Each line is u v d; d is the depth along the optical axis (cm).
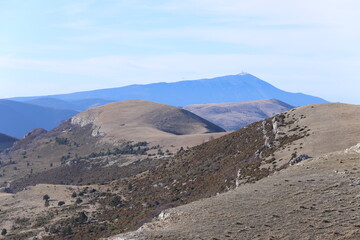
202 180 12350
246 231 3619
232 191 5019
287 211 3938
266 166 8931
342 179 4619
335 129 10094
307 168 5459
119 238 3772
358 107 12044
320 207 3909
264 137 12138
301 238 3356
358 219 3528
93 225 11638
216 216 4075
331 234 3338
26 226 12619
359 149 5894
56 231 11575
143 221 10419
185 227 3881
